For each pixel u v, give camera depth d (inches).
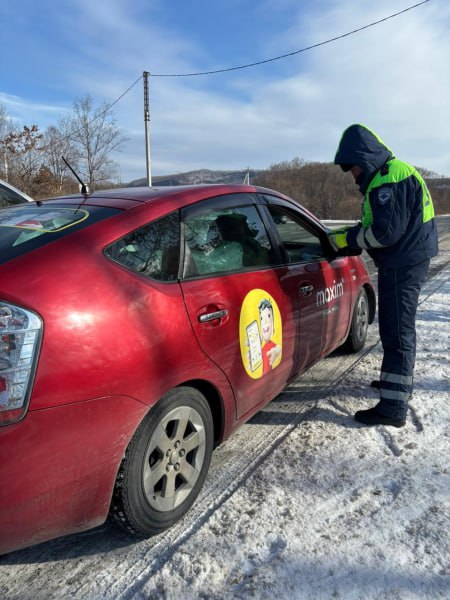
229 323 97.3
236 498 96.7
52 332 68.1
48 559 83.6
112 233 82.7
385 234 112.4
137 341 77.3
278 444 117.4
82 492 72.9
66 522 73.2
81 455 71.2
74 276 73.8
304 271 130.4
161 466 85.2
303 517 90.1
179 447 88.5
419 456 109.0
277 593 73.4
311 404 139.0
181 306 87.0
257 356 106.9
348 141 116.2
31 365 65.7
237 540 85.0
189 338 87.0
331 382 154.0
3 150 1051.9
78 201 98.8
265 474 104.8
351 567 77.7
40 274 71.2
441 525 86.2
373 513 90.4
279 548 82.6
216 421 101.5
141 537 87.2
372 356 175.9
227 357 96.8
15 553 85.2
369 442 116.3
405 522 87.5
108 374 72.8
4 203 224.5
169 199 96.8
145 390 78.0
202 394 93.4
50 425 67.4
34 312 67.2
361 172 119.3
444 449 111.6
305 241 142.6
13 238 80.9
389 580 74.8
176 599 73.6
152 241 88.2
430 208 118.1
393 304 119.5
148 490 82.4
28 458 66.0
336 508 92.4
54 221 86.6
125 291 78.6
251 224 117.9
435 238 119.4
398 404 121.3
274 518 90.2
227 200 111.8
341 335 158.4
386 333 122.0
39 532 70.9
